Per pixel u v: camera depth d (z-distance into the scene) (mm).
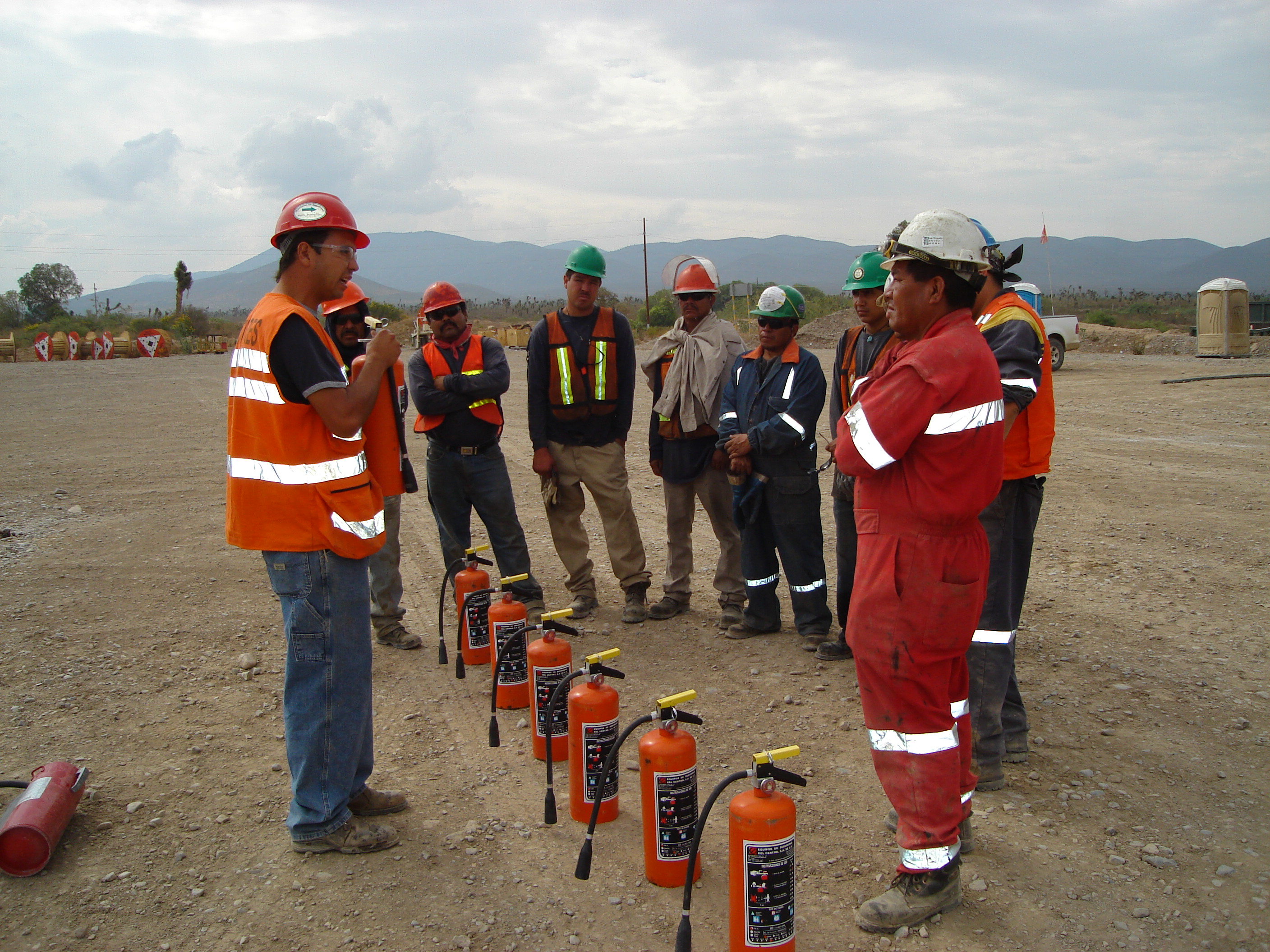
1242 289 21656
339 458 3152
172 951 2752
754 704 4488
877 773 2811
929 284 2678
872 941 2740
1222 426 11961
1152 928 2748
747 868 2551
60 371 34875
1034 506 3498
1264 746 3871
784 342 5066
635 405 18328
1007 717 3775
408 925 2871
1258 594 5742
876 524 2697
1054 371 20625
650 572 6309
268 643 5574
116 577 6992
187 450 13758
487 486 5574
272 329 2984
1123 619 5430
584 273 5492
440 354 5520
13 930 2859
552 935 2811
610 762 2951
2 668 5129
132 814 3566
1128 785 3594
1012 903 2885
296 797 3283
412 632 5840
